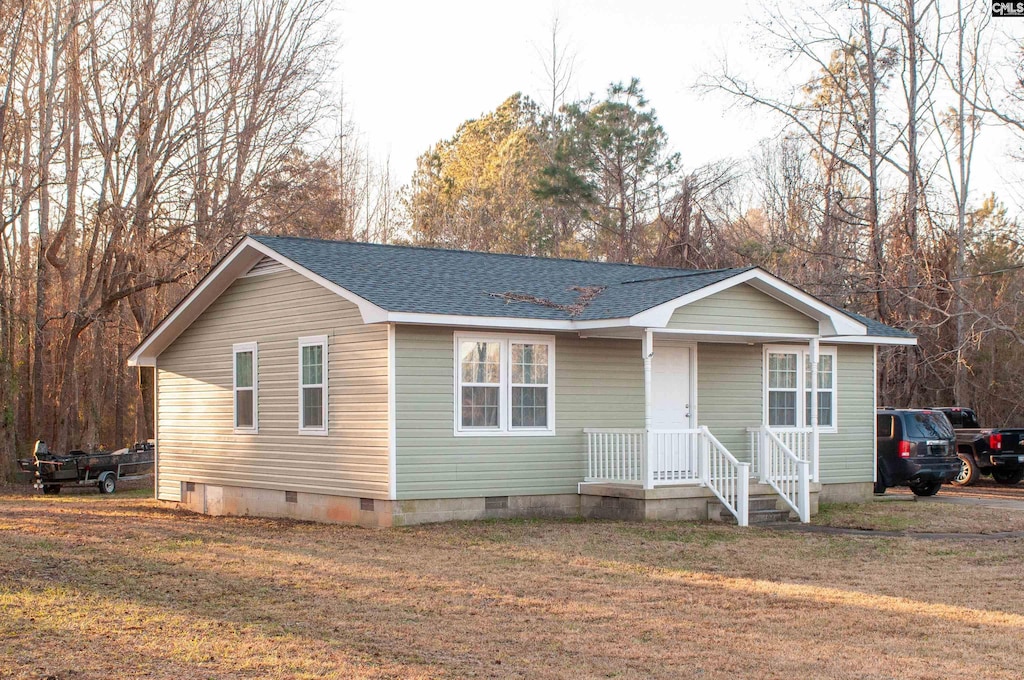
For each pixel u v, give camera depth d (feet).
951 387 119.34
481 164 205.87
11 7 92.79
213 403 72.49
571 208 163.94
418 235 200.13
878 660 30.42
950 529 58.18
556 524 57.36
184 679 27.30
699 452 61.62
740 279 60.18
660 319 57.47
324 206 112.37
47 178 101.45
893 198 123.44
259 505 67.41
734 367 69.36
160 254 106.11
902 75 114.32
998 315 111.24
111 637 31.48
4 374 98.17
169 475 77.51
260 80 106.52
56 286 122.83
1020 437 88.58
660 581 42.24
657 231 159.22
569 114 168.14
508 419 60.08
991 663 30.17
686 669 29.32
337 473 60.18
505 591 39.70
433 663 29.43
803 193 156.76
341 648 30.73
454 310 56.24
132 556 47.37
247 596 38.22
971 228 118.73
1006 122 101.91
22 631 31.96
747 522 58.90
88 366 124.88
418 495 56.95
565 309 61.41
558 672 28.81
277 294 66.03
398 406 56.44
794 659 30.45
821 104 120.26
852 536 55.06
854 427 74.84
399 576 42.45
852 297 116.16
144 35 100.27
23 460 95.61
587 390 63.10
